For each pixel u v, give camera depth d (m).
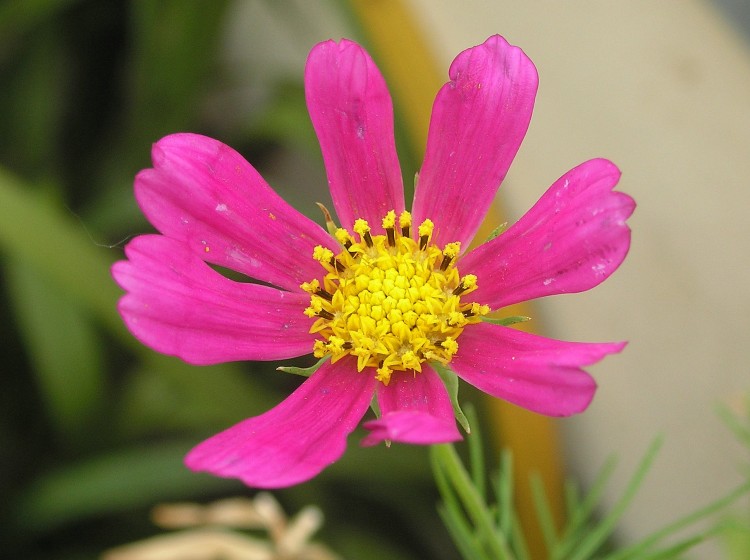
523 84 0.23
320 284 0.24
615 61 0.33
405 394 0.23
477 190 0.24
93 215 0.36
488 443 0.32
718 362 0.32
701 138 0.32
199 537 0.28
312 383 0.23
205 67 0.36
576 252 0.22
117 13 0.41
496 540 0.24
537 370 0.21
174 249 0.23
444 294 0.24
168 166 0.23
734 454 0.32
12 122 0.37
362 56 0.23
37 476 0.34
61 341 0.33
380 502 0.35
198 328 0.22
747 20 0.31
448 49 0.35
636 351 0.33
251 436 0.22
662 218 0.33
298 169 0.40
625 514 0.34
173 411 0.33
